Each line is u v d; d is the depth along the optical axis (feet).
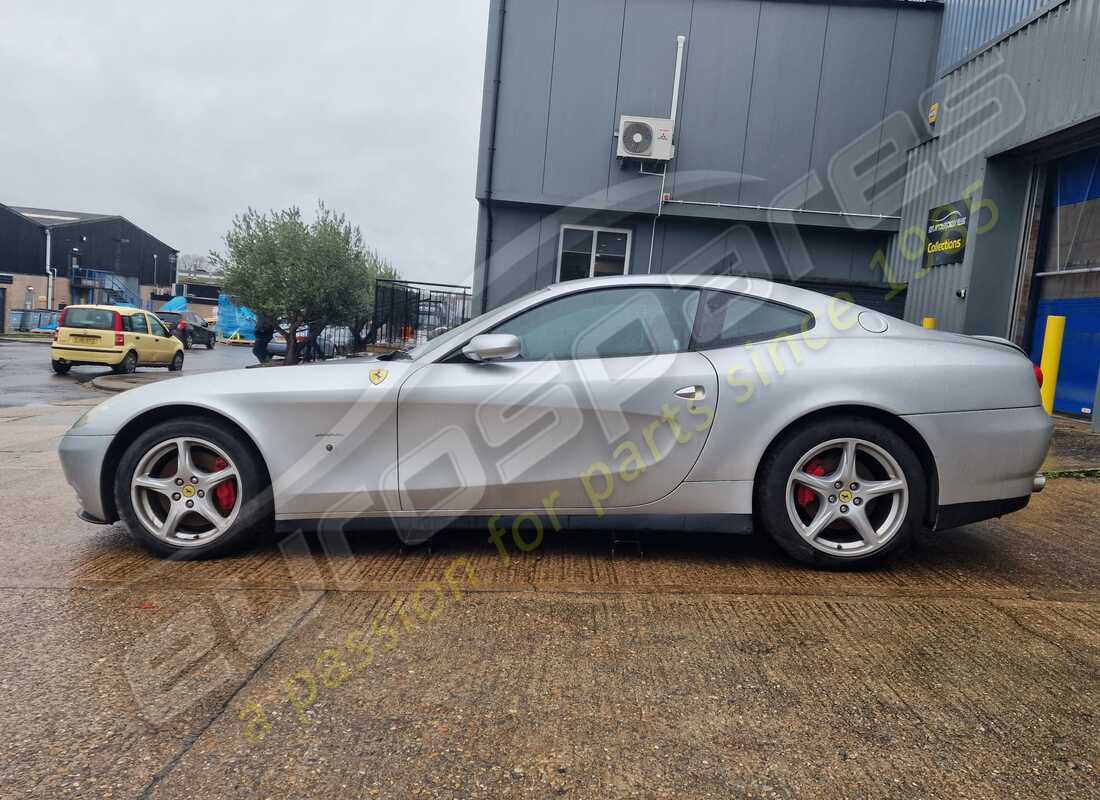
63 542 10.65
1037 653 7.10
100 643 7.27
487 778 5.21
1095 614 8.05
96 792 5.00
